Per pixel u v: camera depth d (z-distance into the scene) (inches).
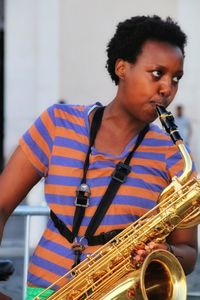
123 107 264.2
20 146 270.4
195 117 1072.2
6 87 1085.8
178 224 259.0
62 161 263.4
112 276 256.1
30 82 1086.4
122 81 264.1
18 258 707.4
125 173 259.4
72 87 1095.0
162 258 249.1
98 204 257.3
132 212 258.2
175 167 262.8
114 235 257.1
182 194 256.8
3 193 268.4
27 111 1091.9
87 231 256.4
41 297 258.8
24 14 1075.9
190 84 1071.0
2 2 1140.5
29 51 1083.3
